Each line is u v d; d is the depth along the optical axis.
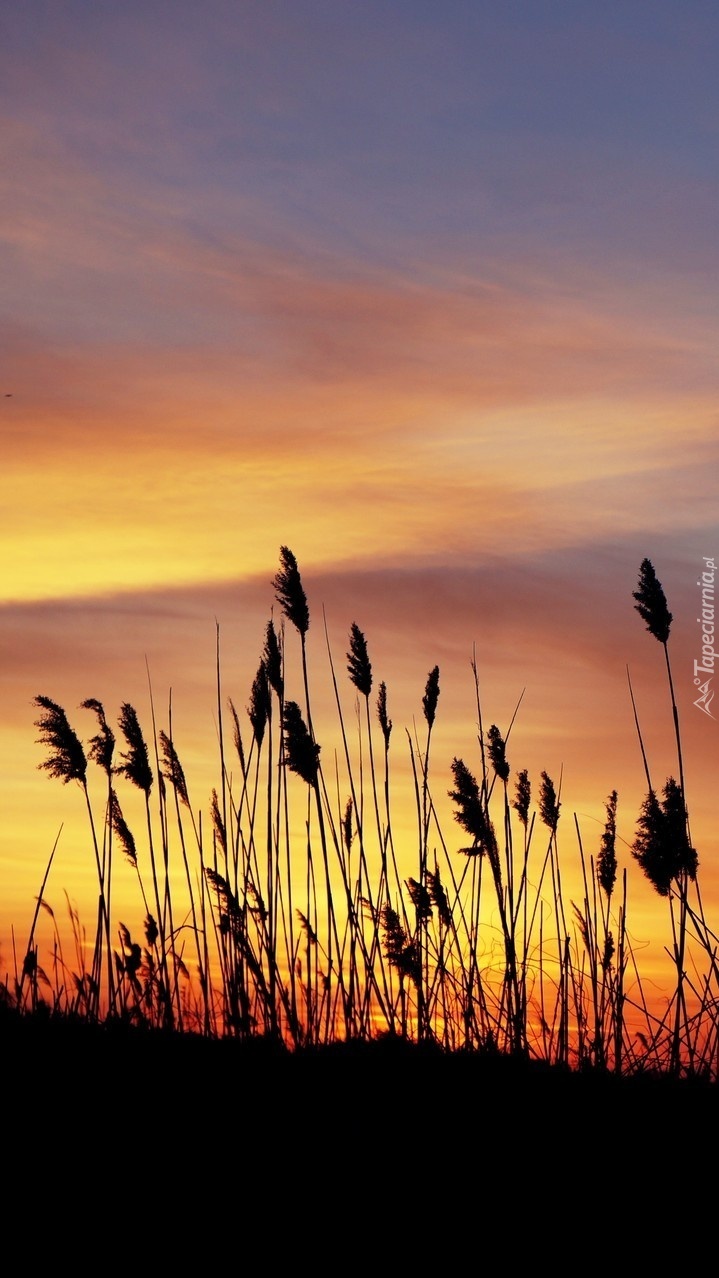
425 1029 6.92
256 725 7.87
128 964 7.10
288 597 7.88
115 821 7.66
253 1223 4.43
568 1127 5.45
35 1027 6.36
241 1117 5.40
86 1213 4.43
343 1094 5.80
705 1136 5.38
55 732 7.46
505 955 7.20
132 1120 5.25
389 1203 4.65
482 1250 4.29
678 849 6.59
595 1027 6.83
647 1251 4.32
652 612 7.05
